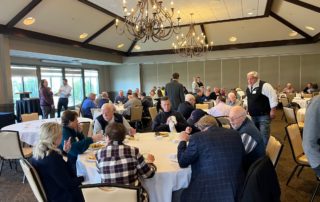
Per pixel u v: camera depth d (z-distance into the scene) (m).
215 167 1.78
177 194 2.09
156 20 4.57
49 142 1.87
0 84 6.13
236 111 2.23
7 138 3.35
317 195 2.87
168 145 2.63
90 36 8.36
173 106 5.41
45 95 6.71
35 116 5.30
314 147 1.96
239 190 1.77
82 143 2.45
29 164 1.80
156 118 3.81
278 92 9.52
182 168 1.96
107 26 8.12
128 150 1.82
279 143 2.27
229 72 10.88
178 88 5.39
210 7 6.74
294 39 9.59
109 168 1.77
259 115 3.79
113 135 1.83
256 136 2.16
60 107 7.95
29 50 7.01
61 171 1.84
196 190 1.81
